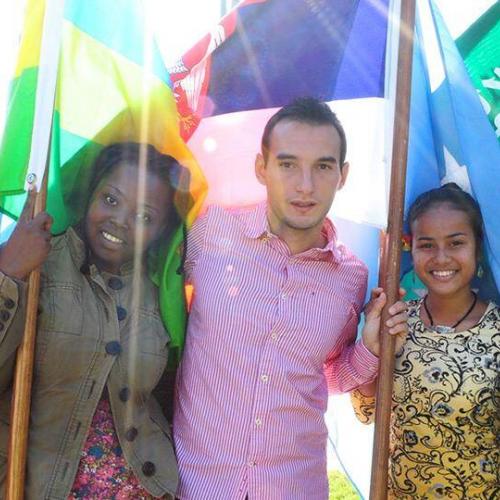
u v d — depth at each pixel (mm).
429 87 2861
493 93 2920
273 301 2592
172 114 2676
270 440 2510
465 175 2836
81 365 2354
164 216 2566
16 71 2426
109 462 2361
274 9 2885
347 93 2957
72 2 2553
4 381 2334
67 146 2564
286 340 2564
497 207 2695
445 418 2602
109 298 2436
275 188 2580
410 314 2770
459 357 2625
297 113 2576
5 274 2223
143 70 2621
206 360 2549
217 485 2480
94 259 2504
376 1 2842
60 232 2549
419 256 2709
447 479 2617
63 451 2322
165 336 2533
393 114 2602
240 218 2688
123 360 2412
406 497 2682
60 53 2549
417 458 2646
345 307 2682
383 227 2758
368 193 2871
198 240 2682
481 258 2748
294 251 2662
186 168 2648
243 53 2926
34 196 2303
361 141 2959
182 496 2498
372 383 2832
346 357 2768
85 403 2348
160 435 2500
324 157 2551
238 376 2521
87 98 2582
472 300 2721
